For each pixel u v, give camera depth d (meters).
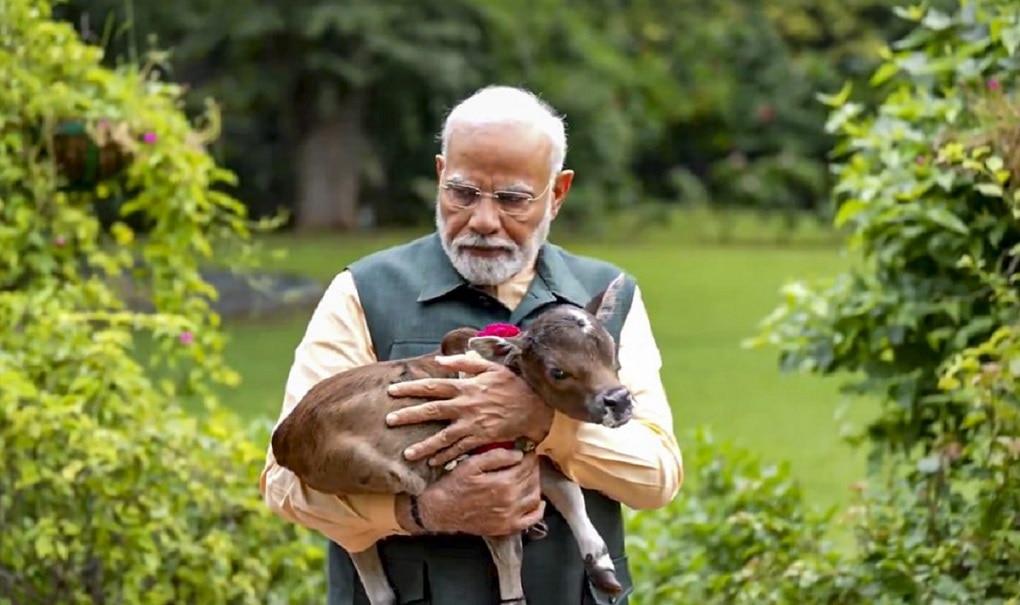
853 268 5.93
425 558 3.65
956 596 5.05
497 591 3.63
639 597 6.08
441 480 3.39
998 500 5.05
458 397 3.37
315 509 3.54
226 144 25.05
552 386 3.29
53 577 5.69
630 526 6.60
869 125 5.95
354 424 3.41
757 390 11.92
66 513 5.61
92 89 6.45
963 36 5.88
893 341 5.53
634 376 3.77
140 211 6.64
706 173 28.59
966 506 5.44
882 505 5.74
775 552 5.73
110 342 5.76
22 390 5.34
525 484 3.41
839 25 28.05
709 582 5.77
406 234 24.95
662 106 27.91
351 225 25.61
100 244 6.96
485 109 3.61
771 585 5.59
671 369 13.06
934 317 5.62
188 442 5.77
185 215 6.50
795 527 5.92
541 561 3.66
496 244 3.60
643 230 26.17
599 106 25.77
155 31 23.33
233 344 14.47
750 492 6.21
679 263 21.56
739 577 5.64
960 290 5.54
